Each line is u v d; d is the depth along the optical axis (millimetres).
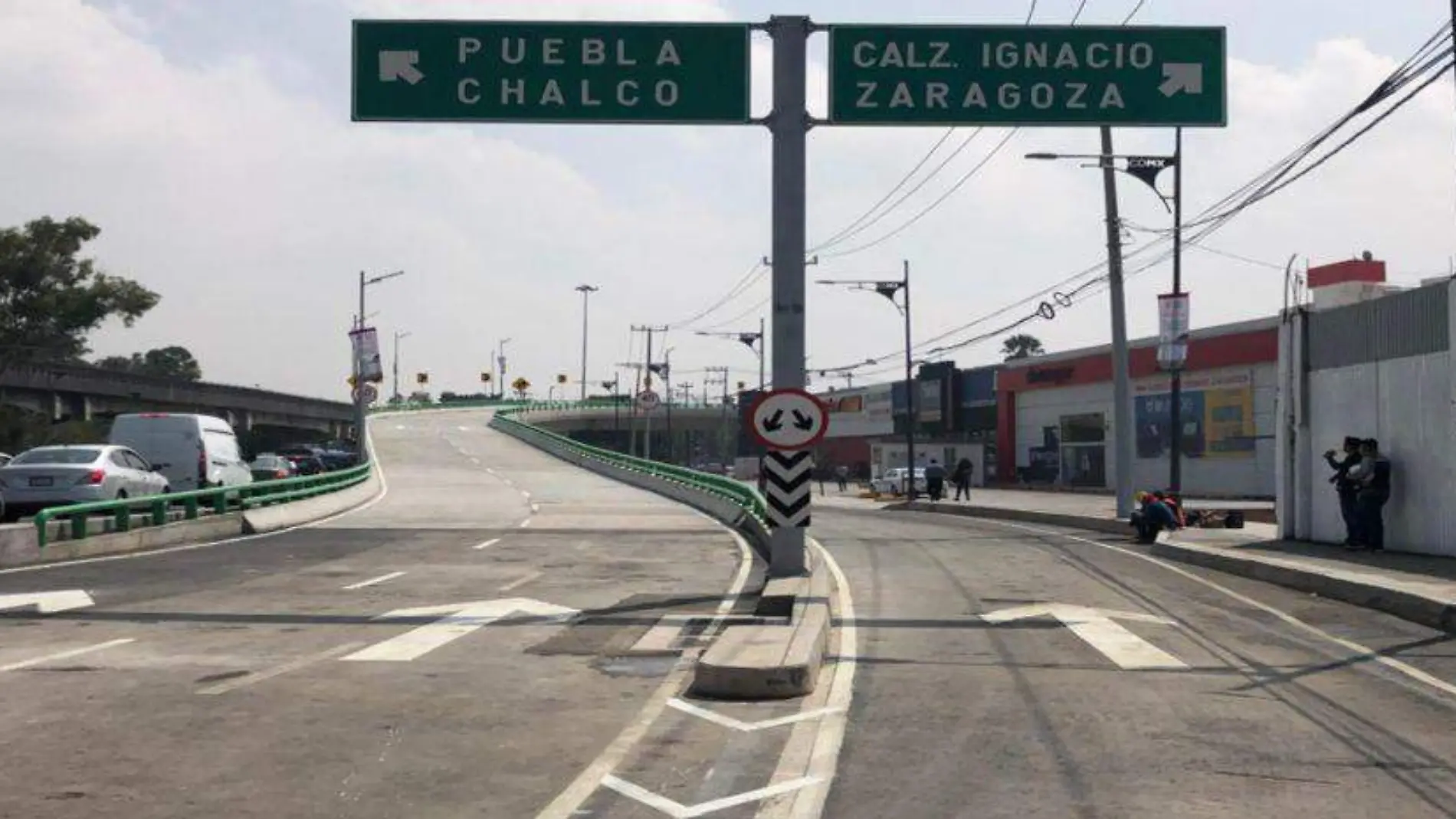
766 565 19766
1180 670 10594
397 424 92125
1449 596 13945
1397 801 6660
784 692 9336
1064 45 16141
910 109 16078
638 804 6617
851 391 94312
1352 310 21484
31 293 72312
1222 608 14914
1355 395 21391
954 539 26375
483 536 25344
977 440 70875
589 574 18281
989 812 6434
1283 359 23625
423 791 6777
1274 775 7168
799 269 15773
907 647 11734
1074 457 60969
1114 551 23078
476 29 16109
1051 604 14859
